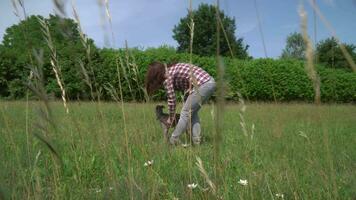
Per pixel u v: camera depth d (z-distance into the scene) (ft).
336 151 14.37
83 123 12.62
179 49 77.71
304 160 11.37
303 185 9.18
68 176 10.01
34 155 9.37
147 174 8.48
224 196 6.07
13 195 6.02
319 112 6.49
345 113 35.65
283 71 71.61
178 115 17.01
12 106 23.07
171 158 11.21
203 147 14.30
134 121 13.17
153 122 13.10
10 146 10.10
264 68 70.59
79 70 5.50
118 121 16.88
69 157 11.10
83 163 10.48
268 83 70.69
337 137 19.39
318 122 6.64
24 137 13.75
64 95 5.85
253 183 8.78
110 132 11.85
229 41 5.09
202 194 6.97
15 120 18.58
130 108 19.63
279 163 10.48
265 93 70.79
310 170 10.36
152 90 16.56
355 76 72.18
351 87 72.08
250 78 69.87
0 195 3.73
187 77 16.42
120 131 12.12
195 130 16.71
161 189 8.84
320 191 8.53
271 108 24.44
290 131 20.08
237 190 8.65
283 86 71.77
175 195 8.62
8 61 50.14
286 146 12.84
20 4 4.08
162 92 53.47
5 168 7.59
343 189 8.48
